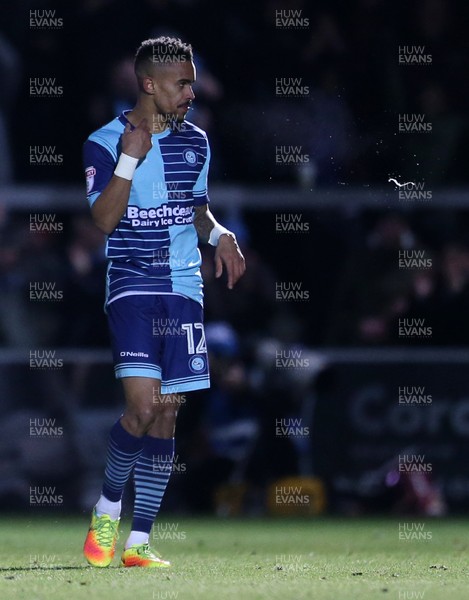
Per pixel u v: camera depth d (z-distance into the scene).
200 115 36.34
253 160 36.41
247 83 38.25
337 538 24.95
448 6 41.31
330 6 39.69
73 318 33.38
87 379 32.44
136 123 17.84
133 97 37.81
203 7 39.19
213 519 31.03
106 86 38.28
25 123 38.38
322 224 34.97
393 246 34.47
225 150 36.47
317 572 16.14
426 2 39.78
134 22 38.81
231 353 32.38
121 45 38.72
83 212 34.12
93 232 34.00
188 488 32.28
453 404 32.91
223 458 32.22
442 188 35.06
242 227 34.75
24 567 16.94
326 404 32.72
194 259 17.89
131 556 17.33
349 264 34.75
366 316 34.41
